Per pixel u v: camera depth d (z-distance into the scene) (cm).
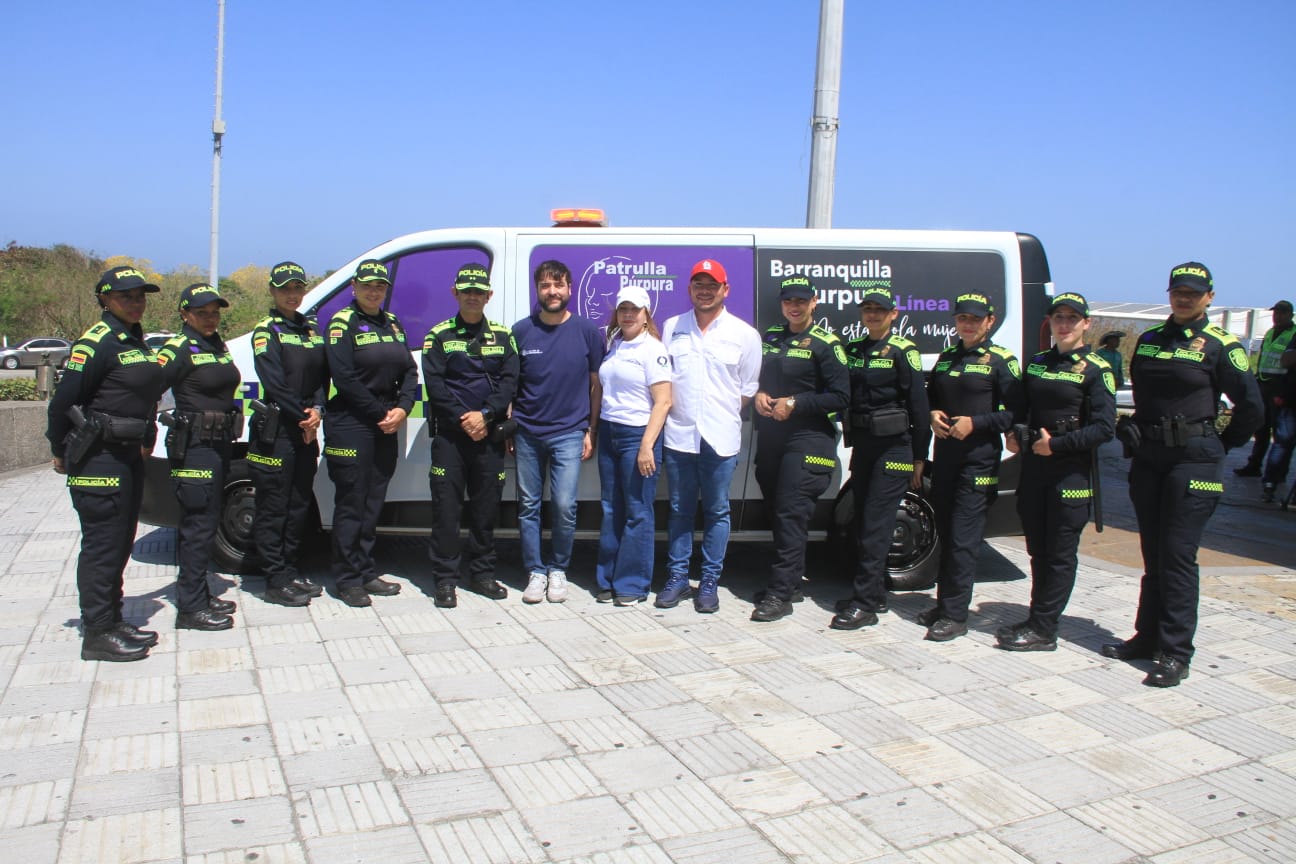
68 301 3447
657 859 291
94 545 437
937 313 575
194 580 487
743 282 573
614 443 537
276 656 456
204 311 473
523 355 537
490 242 575
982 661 468
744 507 575
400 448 571
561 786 335
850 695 422
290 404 505
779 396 514
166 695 407
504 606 542
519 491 547
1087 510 473
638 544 540
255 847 293
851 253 577
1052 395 464
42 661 443
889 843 303
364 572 551
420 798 324
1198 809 329
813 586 596
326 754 355
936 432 497
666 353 529
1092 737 384
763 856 294
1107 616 544
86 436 426
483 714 394
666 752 363
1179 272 437
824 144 778
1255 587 611
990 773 351
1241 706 419
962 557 495
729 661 461
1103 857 298
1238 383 432
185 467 475
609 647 478
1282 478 937
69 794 322
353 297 540
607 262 575
